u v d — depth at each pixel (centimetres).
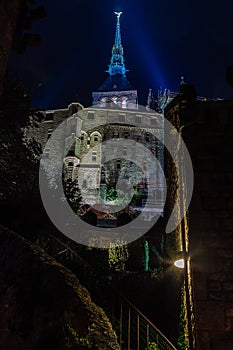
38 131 5972
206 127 793
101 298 960
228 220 720
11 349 551
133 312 991
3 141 1154
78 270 989
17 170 1181
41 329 558
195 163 765
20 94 1172
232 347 621
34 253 670
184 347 830
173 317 998
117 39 7669
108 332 621
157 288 1366
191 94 829
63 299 600
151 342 922
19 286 618
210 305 652
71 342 555
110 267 1560
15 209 1123
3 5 409
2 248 698
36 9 520
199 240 704
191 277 689
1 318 587
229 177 752
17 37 515
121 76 7131
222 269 682
